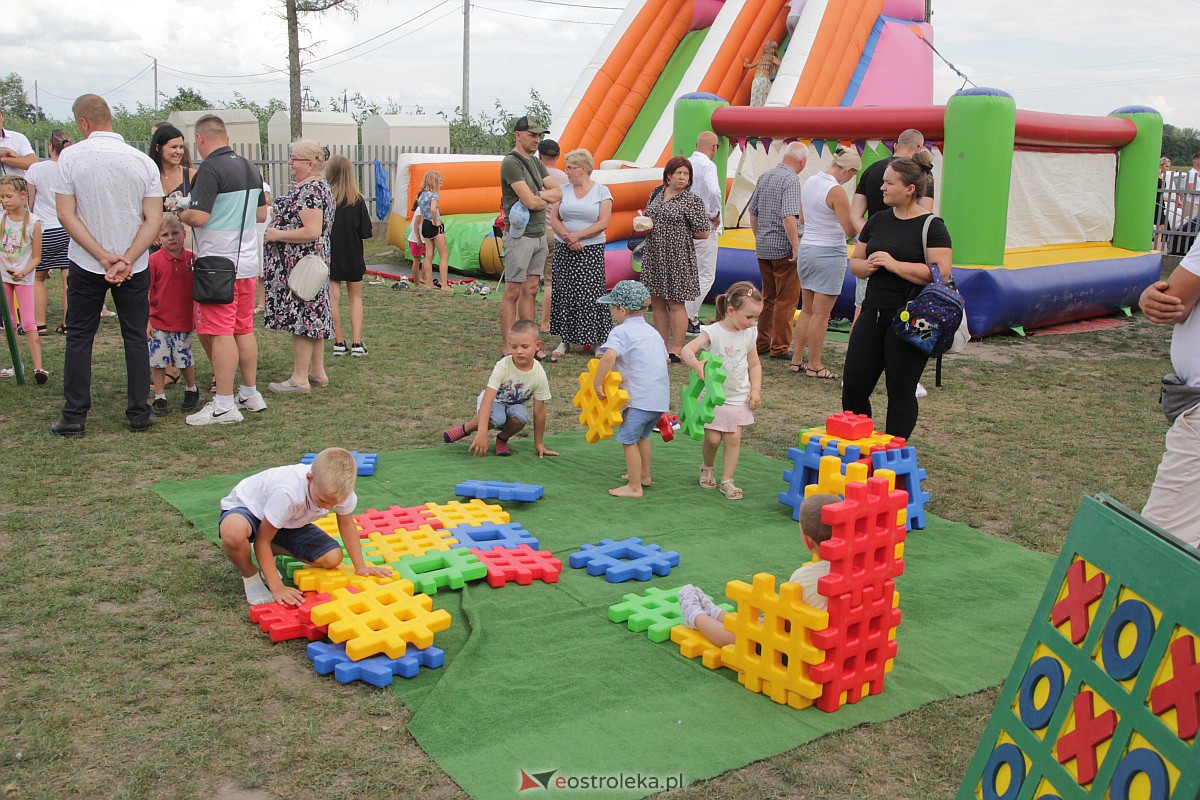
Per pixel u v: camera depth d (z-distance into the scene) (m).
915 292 6.34
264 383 8.91
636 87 20.08
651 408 6.27
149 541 5.29
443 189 17.28
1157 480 4.18
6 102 64.81
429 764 3.41
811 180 9.52
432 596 4.83
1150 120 14.27
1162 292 3.99
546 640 4.39
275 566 4.65
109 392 8.30
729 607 4.69
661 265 9.74
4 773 3.28
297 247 8.16
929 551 5.60
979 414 8.63
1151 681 2.29
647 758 3.48
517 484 6.28
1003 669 4.25
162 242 7.57
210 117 7.20
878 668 4.00
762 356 10.86
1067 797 2.45
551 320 10.59
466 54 43.62
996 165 11.33
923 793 3.35
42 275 10.44
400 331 11.56
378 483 6.45
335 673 3.98
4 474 6.25
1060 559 2.68
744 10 19.48
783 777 3.42
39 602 4.54
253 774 3.33
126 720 3.62
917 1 20.77
